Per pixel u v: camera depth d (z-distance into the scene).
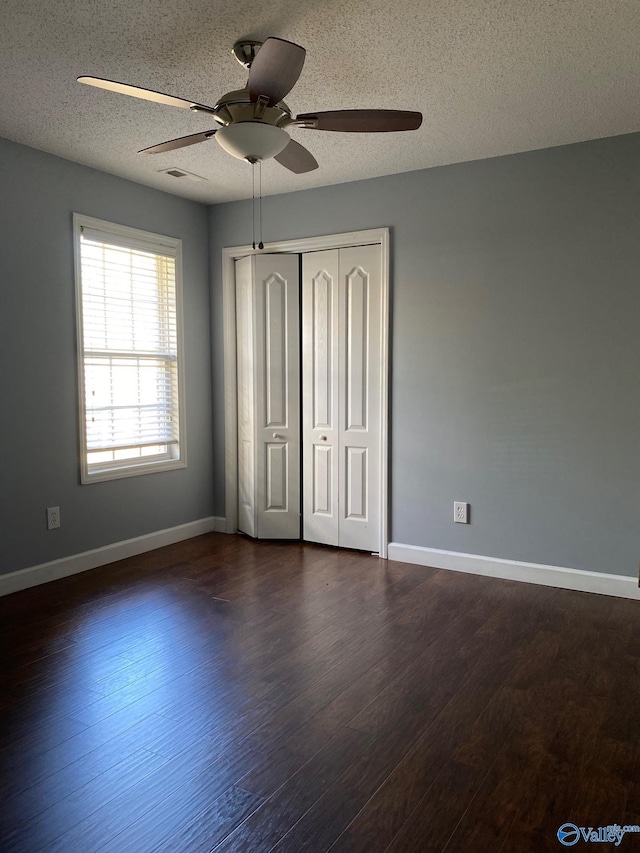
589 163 3.38
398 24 2.23
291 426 4.54
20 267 3.46
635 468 3.37
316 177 4.02
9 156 3.37
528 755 2.01
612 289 3.37
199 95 2.82
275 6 2.11
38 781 1.88
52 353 3.65
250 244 4.56
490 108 2.96
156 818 1.73
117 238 4.03
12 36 2.29
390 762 1.97
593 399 3.45
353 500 4.33
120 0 2.07
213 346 4.82
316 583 3.68
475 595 3.47
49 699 2.36
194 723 2.20
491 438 3.76
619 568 3.45
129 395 4.20
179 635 2.95
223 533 4.86
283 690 2.43
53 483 3.70
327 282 4.31
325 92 2.79
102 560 4.01
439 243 3.84
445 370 3.88
